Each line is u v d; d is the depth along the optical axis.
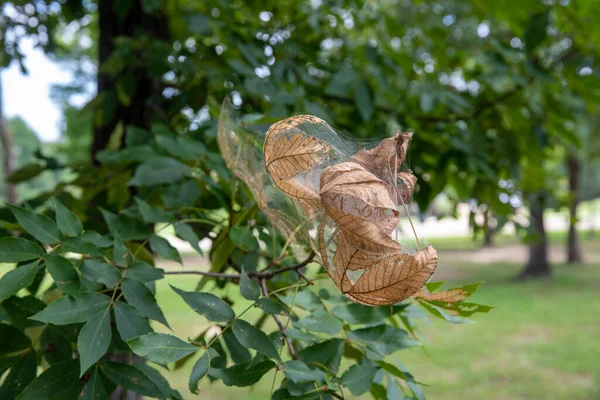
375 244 0.83
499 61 2.55
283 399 1.02
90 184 2.02
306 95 2.77
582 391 6.05
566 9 2.45
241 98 2.58
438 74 3.52
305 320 1.15
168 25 2.98
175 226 1.46
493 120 2.94
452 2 6.12
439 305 1.11
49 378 1.06
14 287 1.07
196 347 0.97
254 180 1.32
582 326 9.15
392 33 3.29
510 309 10.73
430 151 2.84
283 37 2.99
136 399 2.08
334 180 0.84
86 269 1.13
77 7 3.44
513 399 5.86
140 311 1.12
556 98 2.89
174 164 1.76
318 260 1.14
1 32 3.43
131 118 2.67
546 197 3.27
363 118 2.58
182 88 2.67
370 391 1.30
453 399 5.87
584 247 23.00
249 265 1.56
